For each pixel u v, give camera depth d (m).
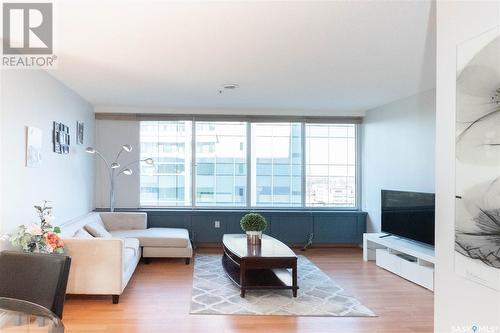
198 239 6.03
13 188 3.00
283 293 3.87
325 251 6.01
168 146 6.25
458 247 1.54
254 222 4.31
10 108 2.97
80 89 4.62
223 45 2.99
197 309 3.38
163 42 2.90
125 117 6.05
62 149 4.27
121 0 2.19
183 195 6.29
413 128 4.90
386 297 3.77
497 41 1.34
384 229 5.21
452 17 1.60
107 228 5.47
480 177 1.42
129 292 3.85
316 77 4.02
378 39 2.86
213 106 5.92
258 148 6.41
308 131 6.44
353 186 6.50
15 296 1.89
